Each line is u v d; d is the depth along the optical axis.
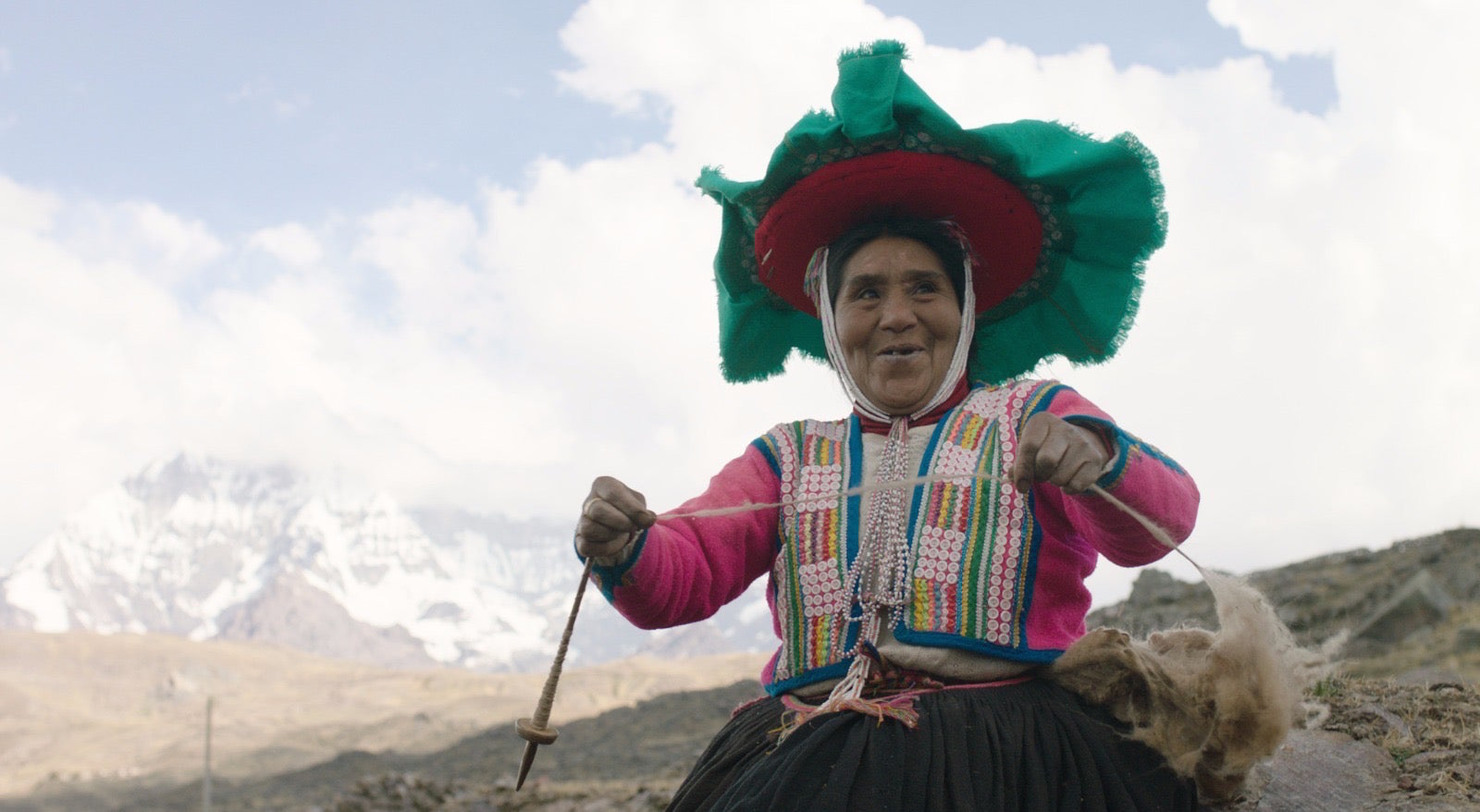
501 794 12.81
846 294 3.09
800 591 2.87
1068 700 2.73
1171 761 2.62
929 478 2.62
